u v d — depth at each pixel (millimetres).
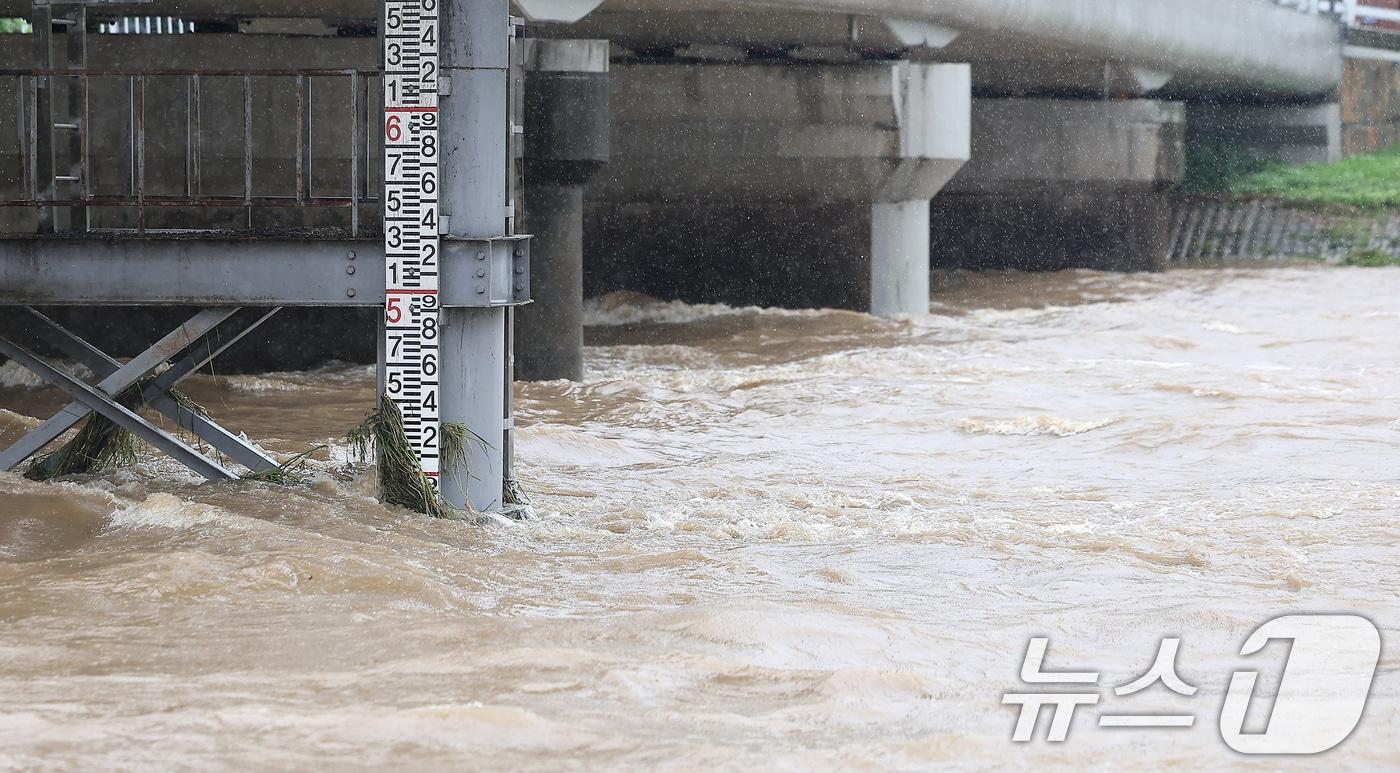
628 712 23750
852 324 100875
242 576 30922
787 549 38438
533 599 31406
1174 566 37094
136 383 41469
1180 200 163750
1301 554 38438
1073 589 34094
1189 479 51156
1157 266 144000
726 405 69062
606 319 105812
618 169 99188
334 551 33031
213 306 38969
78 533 34844
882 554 37875
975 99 136000
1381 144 186375
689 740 22453
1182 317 103312
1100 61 124438
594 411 67312
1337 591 34156
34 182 41000
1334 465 52594
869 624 29500
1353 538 40438
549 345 76812
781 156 99000
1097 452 56875
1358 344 90000
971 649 28328
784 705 24500
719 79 98000
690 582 33625
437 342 38750
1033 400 69125
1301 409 64500
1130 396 69875
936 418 64875
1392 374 76438
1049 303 116750
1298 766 21875
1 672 25328
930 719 23969
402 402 39094
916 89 99812
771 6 82500
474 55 38344
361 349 81125
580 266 77562
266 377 75750
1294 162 181375
